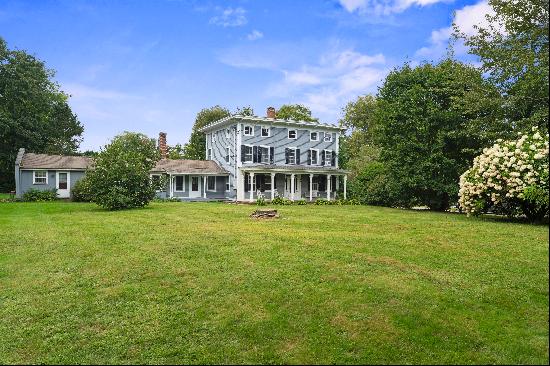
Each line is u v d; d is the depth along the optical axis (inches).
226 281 292.2
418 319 219.3
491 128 668.1
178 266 334.6
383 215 701.3
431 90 868.0
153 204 942.4
